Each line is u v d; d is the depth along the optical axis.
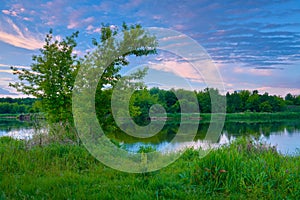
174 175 4.78
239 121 25.66
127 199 3.68
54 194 3.82
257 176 4.21
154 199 3.70
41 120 9.05
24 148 6.48
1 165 5.20
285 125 21.00
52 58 8.79
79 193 3.91
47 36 8.98
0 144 7.11
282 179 4.22
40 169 5.18
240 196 3.81
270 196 3.83
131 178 4.79
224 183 4.18
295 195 3.84
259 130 17.12
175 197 3.81
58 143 6.82
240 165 4.46
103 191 3.98
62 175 4.87
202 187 4.15
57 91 8.69
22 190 3.99
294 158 6.09
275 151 6.68
